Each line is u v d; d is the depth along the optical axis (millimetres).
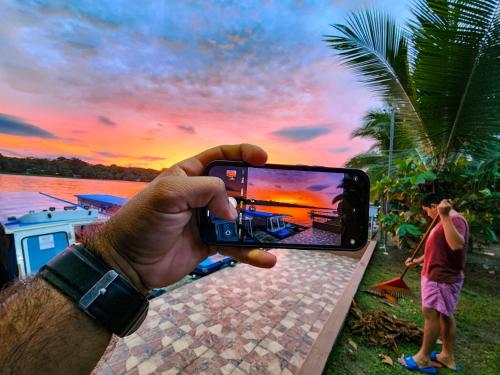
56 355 582
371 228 8461
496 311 3826
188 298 3975
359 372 2502
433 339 2477
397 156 7777
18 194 6098
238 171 1143
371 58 5414
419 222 5535
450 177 5344
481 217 5074
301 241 1145
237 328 3230
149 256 797
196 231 1051
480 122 4543
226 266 5531
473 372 2533
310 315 3631
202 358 2670
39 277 636
